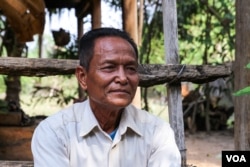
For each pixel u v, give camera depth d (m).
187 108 7.39
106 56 1.32
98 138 1.42
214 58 6.12
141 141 1.47
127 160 1.43
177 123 2.18
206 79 2.19
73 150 1.42
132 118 1.47
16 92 6.16
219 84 7.18
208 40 5.81
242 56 2.23
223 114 7.48
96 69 1.33
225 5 5.73
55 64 2.00
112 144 1.42
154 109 9.05
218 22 5.94
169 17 2.24
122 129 1.43
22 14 3.59
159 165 1.47
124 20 3.92
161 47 6.44
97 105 1.39
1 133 3.43
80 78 1.42
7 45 6.01
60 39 5.78
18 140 3.45
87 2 5.17
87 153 1.42
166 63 2.24
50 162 1.40
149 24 5.96
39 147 1.43
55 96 6.60
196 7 6.02
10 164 1.93
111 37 1.34
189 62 6.50
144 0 5.75
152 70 2.10
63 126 1.45
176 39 2.24
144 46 5.99
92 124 1.41
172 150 1.49
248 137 2.26
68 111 1.49
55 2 5.55
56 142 1.42
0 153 3.42
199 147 5.94
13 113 3.64
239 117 2.31
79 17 5.76
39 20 3.86
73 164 1.43
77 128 1.44
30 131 3.48
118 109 1.38
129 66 1.34
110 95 1.32
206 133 7.27
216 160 5.01
